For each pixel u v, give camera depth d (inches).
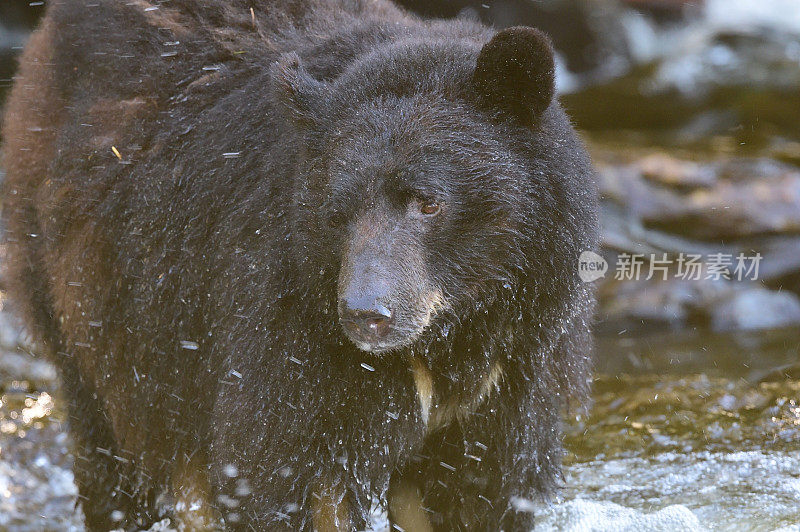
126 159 355.9
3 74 982.4
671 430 458.9
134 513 418.3
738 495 394.0
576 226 302.5
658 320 655.8
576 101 995.3
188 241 335.6
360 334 273.7
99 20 376.5
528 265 298.4
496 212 287.6
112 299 361.7
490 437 328.5
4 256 426.9
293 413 303.1
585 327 335.3
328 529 313.4
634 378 531.5
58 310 390.3
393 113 286.2
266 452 306.2
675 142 888.3
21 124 403.9
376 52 305.1
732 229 710.5
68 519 438.0
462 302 296.2
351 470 312.3
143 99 357.7
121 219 355.3
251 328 305.6
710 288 673.6
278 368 301.4
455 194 283.3
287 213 298.4
